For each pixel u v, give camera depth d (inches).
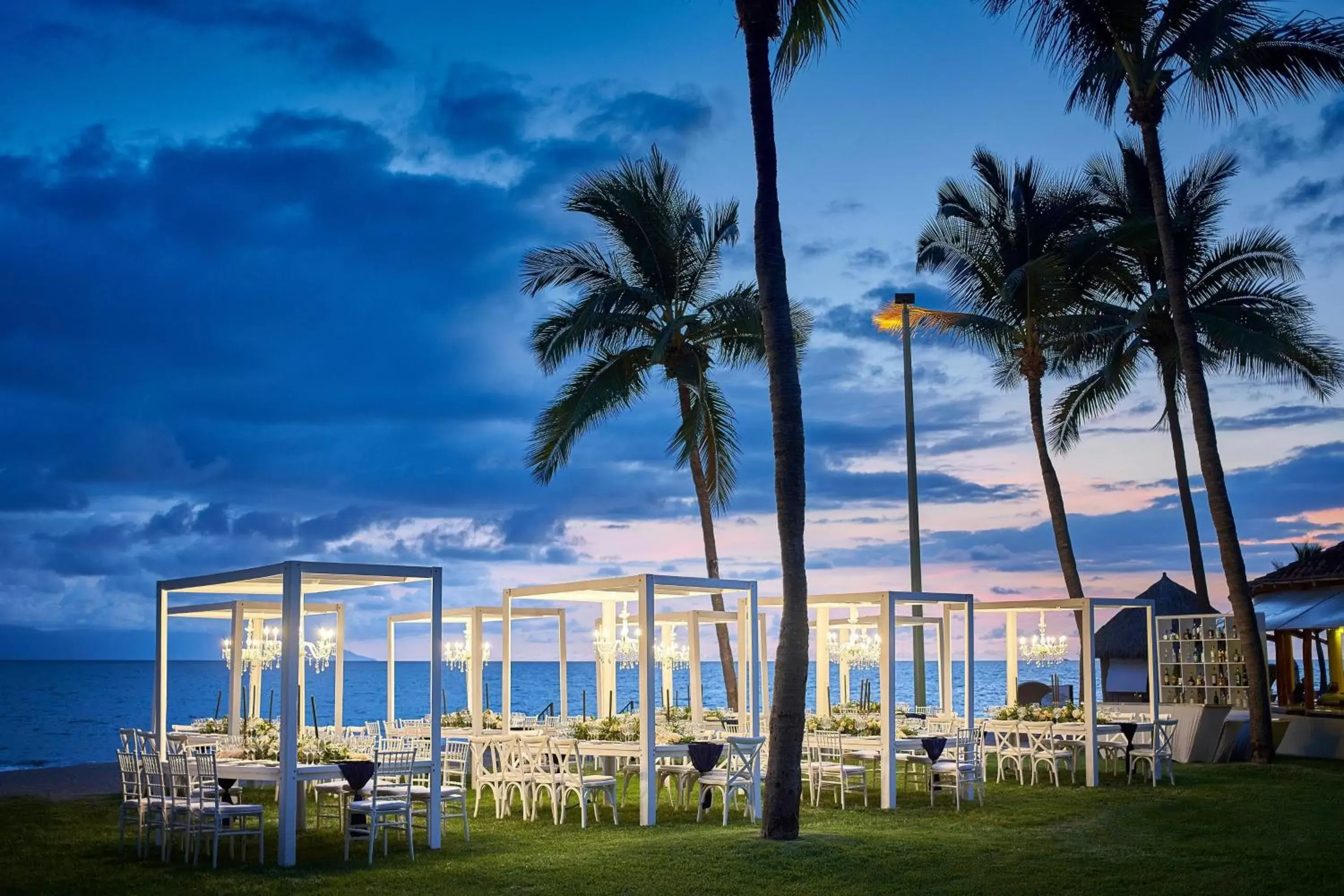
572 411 956.0
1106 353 1087.0
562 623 845.2
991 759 858.8
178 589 588.1
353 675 6358.3
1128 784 698.2
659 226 954.7
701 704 789.2
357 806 472.1
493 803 665.6
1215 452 806.5
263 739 521.7
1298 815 561.3
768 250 505.0
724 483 983.0
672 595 700.7
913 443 983.6
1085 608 722.2
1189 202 1016.2
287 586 478.0
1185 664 882.8
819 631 794.8
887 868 428.8
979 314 1060.5
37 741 1562.5
